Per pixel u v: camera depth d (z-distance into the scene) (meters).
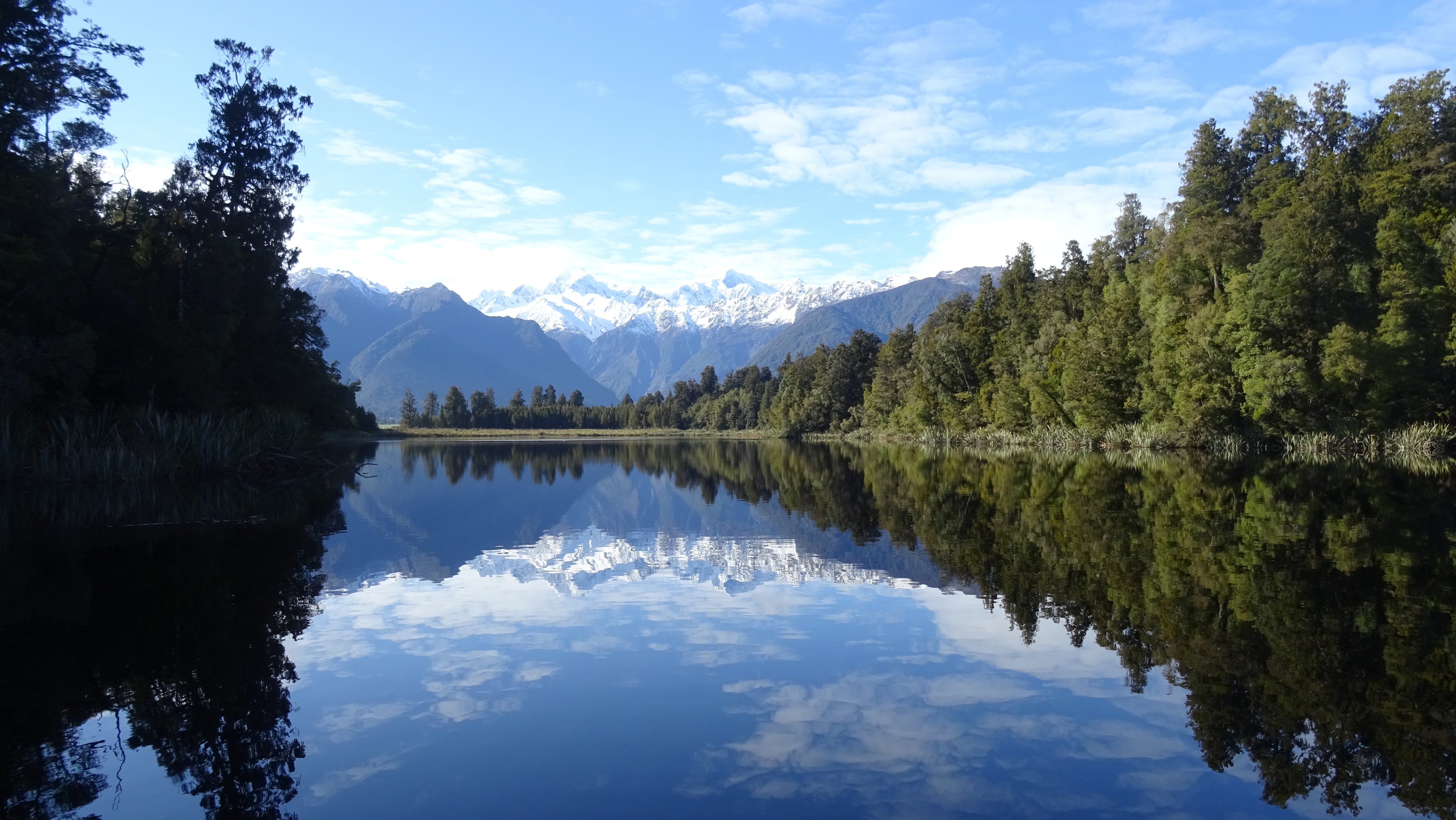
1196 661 10.16
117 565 16.72
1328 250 46.03
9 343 28.23
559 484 41.75
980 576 15.54
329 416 57.22
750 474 47.81
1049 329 70.31
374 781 7.09
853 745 7.80
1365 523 20.38
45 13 29.97
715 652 10.89
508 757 7.58
